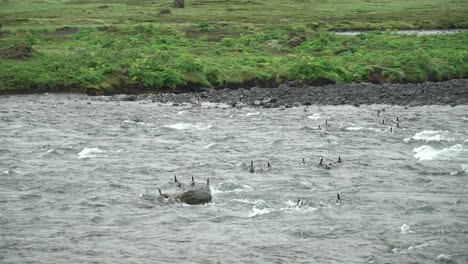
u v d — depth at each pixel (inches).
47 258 728.3
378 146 1256.2
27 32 3230.8
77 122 1526.8
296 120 1531.7
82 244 768.9
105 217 861.8
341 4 5797.2
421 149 1221.7
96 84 1991.9
